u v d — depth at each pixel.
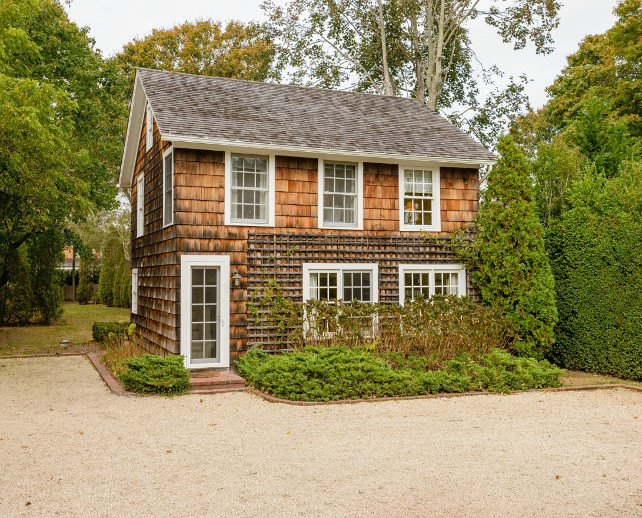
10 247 23.36
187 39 30.25
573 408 9.80
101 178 23.02
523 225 13.98
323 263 13.59
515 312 13.87
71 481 6.01
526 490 5.83
